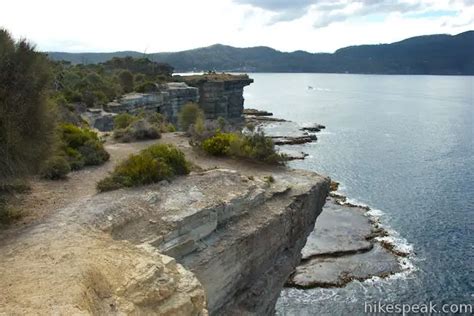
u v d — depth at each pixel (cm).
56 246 1325
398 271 3706
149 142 3803
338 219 4691
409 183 6156
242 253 2030
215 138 3247
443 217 4875
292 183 2655
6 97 1661
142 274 1176
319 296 3362
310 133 10394
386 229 4534
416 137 9862
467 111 15225
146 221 1759
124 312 1036
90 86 7612
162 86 9212
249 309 2205
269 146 3144
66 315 915
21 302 972
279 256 2447
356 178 6425
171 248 1709
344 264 3772
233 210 2100
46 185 2230
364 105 17712
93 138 3250
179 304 1162
